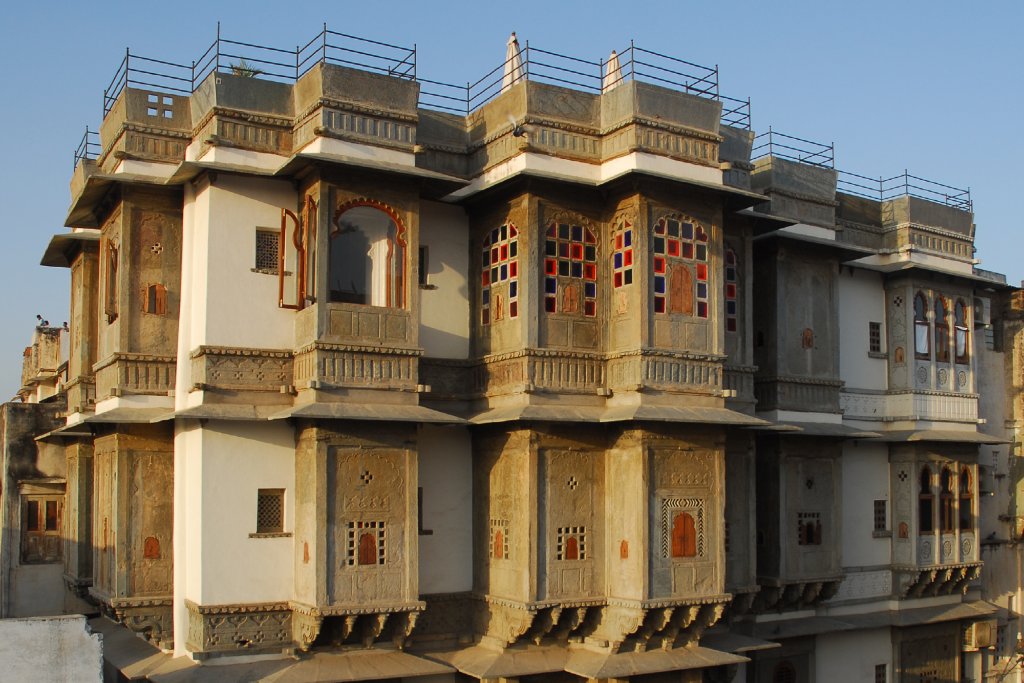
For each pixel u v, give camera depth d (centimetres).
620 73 2119
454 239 1917
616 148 1836
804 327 2225
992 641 2545
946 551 2408
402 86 1769
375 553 1683
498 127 1875
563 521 1786
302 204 1734
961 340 2527
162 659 1714
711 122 1895
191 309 1736
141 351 1783
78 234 2070
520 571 1747
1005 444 2739
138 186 1794
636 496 1767
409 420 1672
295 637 1691
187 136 1838
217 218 1705
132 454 1777
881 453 2402
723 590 1834
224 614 1648
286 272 1745
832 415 2247
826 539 2217
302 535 1681
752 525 2039
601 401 1831
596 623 1830
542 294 1789
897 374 2412
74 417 2075
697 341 1839
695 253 1853
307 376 1675
